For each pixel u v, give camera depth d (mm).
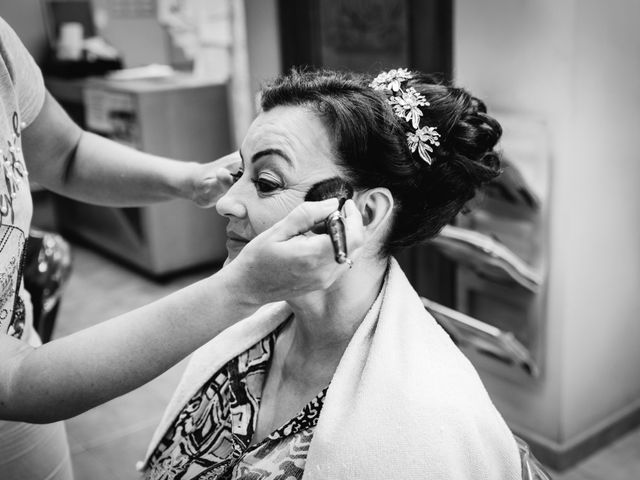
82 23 4754
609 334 2355
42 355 761
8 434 1182
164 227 4094
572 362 2264
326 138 877
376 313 943
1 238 978
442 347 924
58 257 1773
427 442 835
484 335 2316
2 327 1045
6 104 1000
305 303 947
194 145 4000
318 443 860
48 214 5113
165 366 754
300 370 1017
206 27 4051
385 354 885
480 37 2227
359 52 2902
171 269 4172
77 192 1307
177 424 1097
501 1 2148
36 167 1271
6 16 4652
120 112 3959
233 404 1043
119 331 752
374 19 2799
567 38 2008
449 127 938
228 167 1160
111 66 4609
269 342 1067
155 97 3830
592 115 2088
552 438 2334
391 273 966
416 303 956
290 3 3113
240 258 737
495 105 2236
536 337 2258
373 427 846
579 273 2193
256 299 741
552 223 2160
